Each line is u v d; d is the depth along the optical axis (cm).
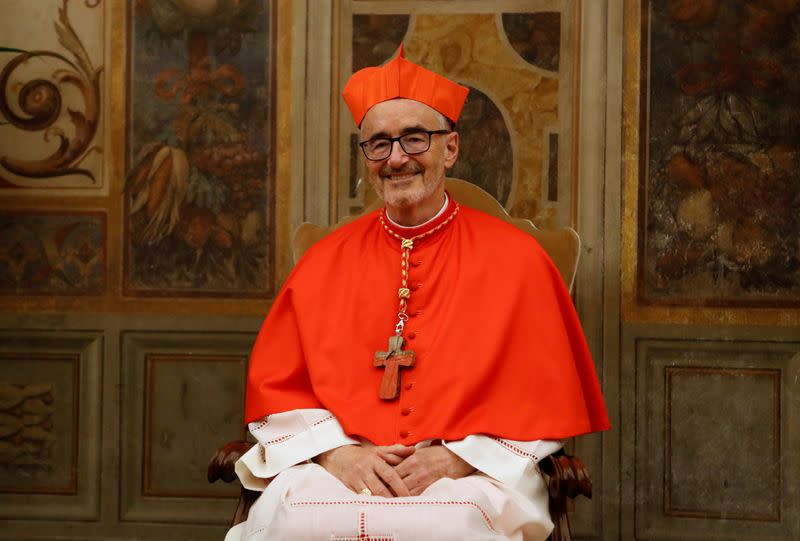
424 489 387
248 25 613
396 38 607
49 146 623
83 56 620
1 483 623
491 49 603
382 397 410
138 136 619
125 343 621
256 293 615
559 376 418
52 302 622
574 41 598
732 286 593
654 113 595
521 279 432
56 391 623
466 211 471
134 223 620
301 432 411
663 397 597
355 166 611
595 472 600
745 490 593
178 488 619
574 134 598
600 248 597
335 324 434
